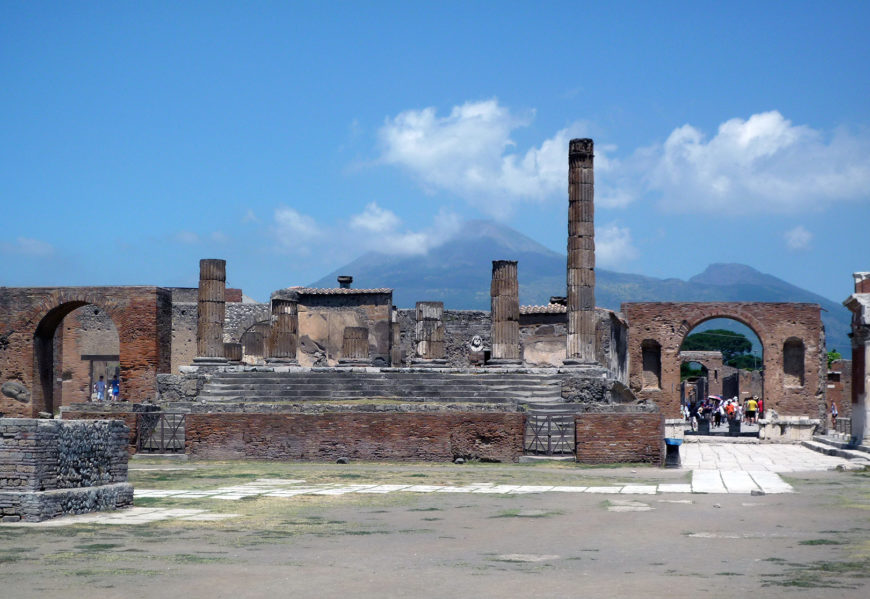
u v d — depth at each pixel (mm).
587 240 47000
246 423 35281
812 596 12469
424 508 22078
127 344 52219
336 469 32062
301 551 16281
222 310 50625
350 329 53375
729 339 172500
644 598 12414
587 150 47281
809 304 59750
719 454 41875
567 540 17438
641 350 61125
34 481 19750
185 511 21500
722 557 15492
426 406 36219
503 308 48750
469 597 12570
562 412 38844
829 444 44562
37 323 53156
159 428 37344
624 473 30359
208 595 12773
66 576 14023
